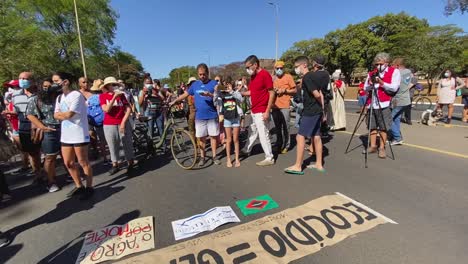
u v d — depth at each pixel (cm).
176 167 482
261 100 438
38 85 393
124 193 373
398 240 234
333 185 357
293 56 4159
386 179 369
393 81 436
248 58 425
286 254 223
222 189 367
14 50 1366
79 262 230
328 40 3681
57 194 385
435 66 2164
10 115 484
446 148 504
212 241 245
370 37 3272
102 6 2662
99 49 2655
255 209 303
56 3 2342
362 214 277
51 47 2125
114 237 263
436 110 802
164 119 686
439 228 249
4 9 1864
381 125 457
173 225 279
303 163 464
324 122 638
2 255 245
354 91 2706
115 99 422
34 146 413
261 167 454
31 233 281
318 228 256
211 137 477
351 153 506
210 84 453
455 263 204
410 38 2703
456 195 312
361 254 219
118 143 459
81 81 518
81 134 344
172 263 220
